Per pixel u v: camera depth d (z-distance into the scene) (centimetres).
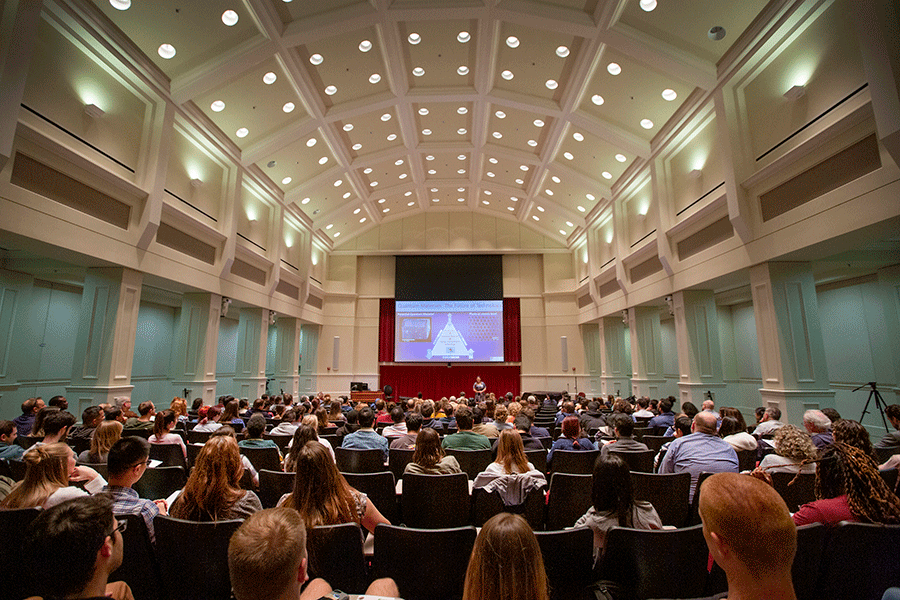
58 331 934
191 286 876
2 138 476
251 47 732
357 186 1370
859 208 522
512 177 1408
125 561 204
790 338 659
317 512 201
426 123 1155
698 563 183
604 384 1419
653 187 967
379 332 1764
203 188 905
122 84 684
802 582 173
